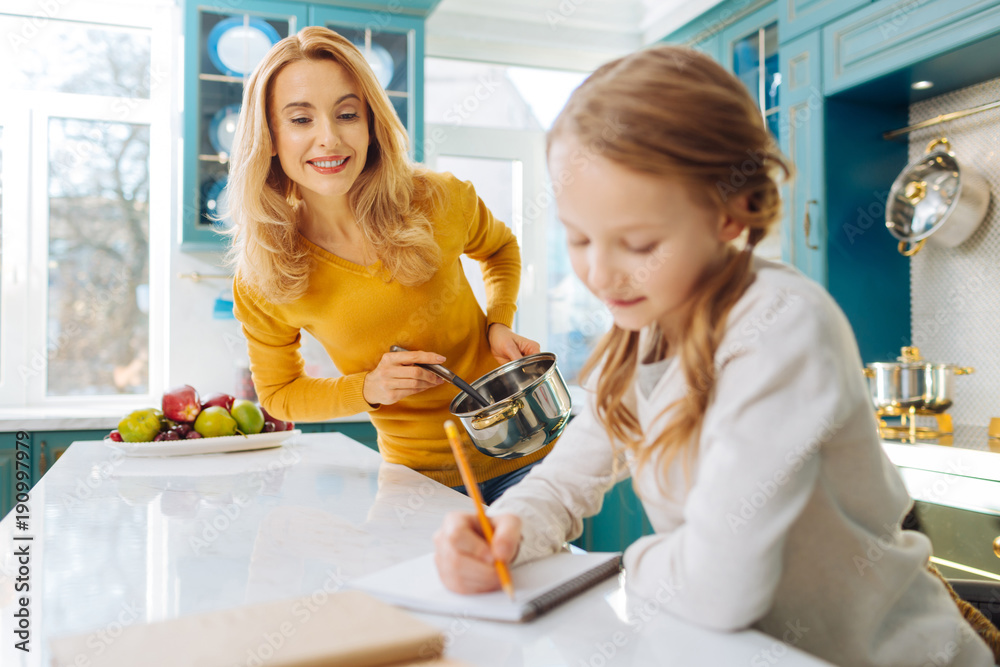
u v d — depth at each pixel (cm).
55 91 296
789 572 64
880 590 64
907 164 249
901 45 208
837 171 239
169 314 299
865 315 244
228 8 268
